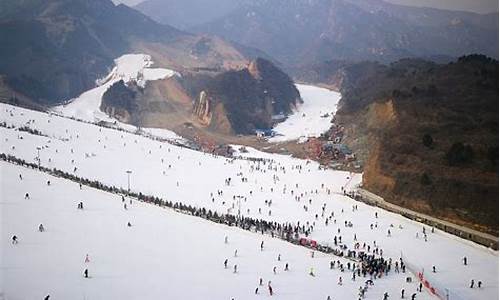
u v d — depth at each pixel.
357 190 122.88
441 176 110.75
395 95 166.12
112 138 161.38
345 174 142.50
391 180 117.12
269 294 59.19
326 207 105.25
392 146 128.75
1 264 61.19
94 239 71.88
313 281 64.12
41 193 90.12
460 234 91.81
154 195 106.88
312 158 170.25
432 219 101.88
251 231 84.00
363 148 162.50
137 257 67.25
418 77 182.00
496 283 68.12
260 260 70.44
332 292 60.97
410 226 94.12
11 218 76.25
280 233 85.00
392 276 68.88
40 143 138.62
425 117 145.00
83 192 94.50
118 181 115.62
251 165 148.62
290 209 102.94
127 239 73.50
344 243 83.62
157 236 76.31
